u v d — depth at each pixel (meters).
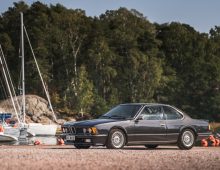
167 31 104.00
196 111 92.31
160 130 17.50
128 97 89.06
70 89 84.38
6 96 80.56
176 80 92.62
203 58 101.19
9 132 34.41
